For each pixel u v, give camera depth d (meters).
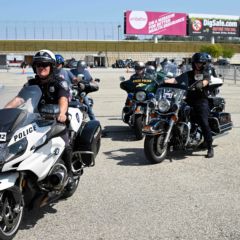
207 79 7.68
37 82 5.12
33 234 4.59
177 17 83.62
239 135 10.10
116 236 4.53
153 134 7.24
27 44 86.88
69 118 5.20
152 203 5.52
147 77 9.73
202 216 5.07
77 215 5.12
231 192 5.94
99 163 7.55
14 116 4.23
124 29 82.44
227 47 91.25
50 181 4.58
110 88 25.27
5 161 4.00
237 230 4.67
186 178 6.62
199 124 7.85
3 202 4.19
